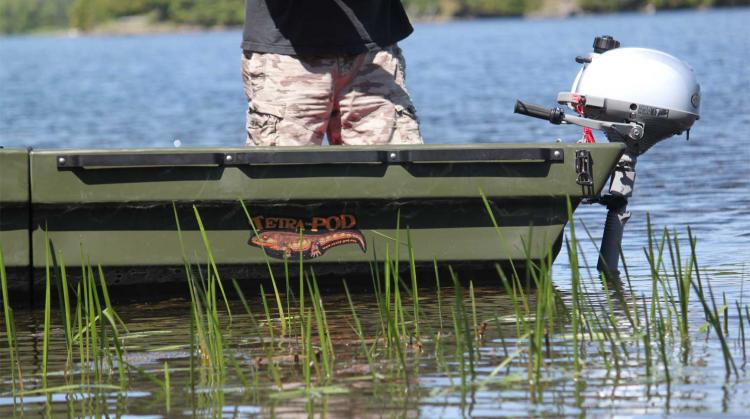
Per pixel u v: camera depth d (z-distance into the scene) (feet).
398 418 16.76
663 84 26.81
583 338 20.86
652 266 21.31
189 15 621.31
